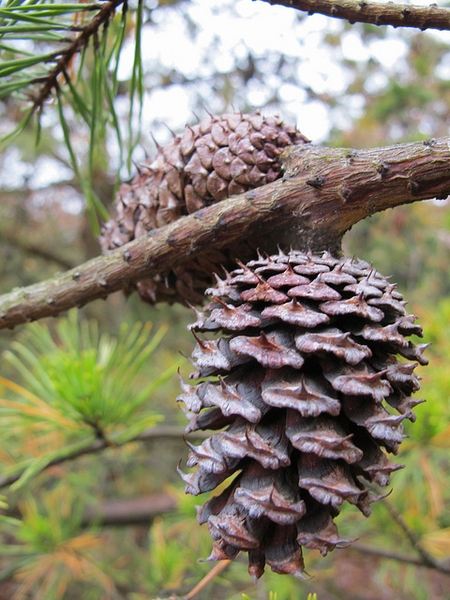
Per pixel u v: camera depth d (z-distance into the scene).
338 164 0.12
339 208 0.12
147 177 0.15
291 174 0.12
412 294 0.57
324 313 0.10
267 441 0.10
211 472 0.10
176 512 0.30
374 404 0.10
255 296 0.11
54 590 0.29
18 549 0.27
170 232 0.13
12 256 0.61
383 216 0.57
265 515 0.10
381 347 0.11
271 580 0.25
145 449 0.47
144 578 0.34
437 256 0.64
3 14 0.12
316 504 0.11
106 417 0.20
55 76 0.16
